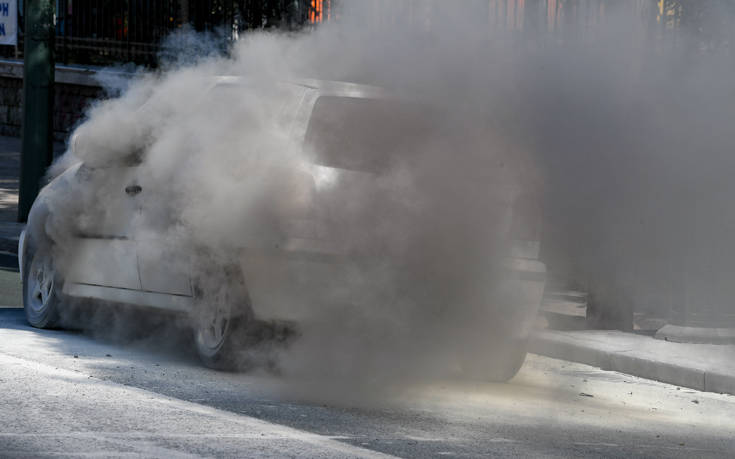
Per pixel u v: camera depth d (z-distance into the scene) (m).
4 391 11.30
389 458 9.31
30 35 27.91
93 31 40.09
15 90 46.88
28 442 9.32
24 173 28.30
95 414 10.46
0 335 15.15
